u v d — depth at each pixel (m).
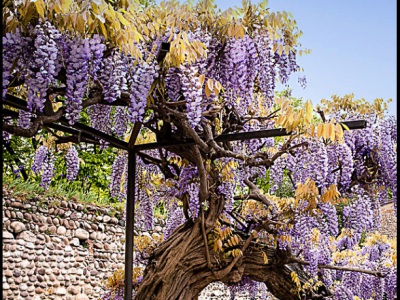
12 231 6.44
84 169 8.33
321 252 4.16
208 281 3.79
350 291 4.39
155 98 3.11
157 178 4.16
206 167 3.66
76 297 7.07
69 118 2.49
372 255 4.77
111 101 2.59
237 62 3.09
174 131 3.56
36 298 6.61
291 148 3.33
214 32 3.13
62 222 7.01
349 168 3.77
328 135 3.17
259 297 6.47
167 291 3.67
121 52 2.63
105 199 7.99
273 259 3.99
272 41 3.15
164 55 2.88
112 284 4.23
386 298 4.72
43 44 2.34
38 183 7.18
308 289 4.16
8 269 6.34
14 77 2.52
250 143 3.78
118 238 7.76
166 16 3.06
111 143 3.57
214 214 3.72
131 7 2.71
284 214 3.84
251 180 4.20
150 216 4.13
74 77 2.46
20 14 2.39
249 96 3.14
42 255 6.73
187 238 3.73
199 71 3.05
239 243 3.91
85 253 7.27
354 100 4.05
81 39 2.45
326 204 3.87
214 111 3.17
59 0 2.34
